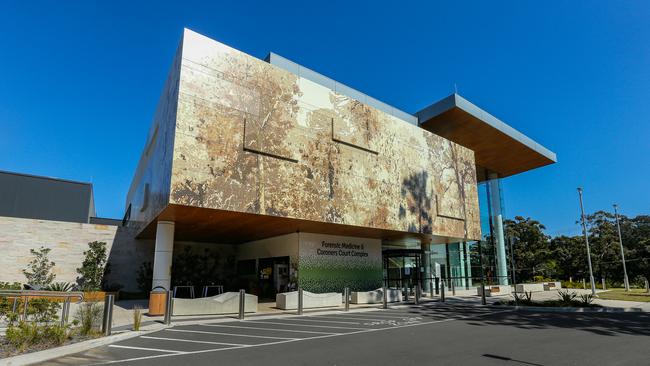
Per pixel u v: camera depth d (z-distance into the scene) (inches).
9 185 1318.9
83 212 1406.3
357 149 812.0
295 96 717.3
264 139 653.9
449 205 1033.5
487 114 1204.5
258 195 630.5
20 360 280.1
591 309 698.8
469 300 941.8
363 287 989.2
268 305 787.4
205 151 581.0
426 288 1218.0
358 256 997.2
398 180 893.2
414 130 973.2
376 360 299.9
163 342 377.1
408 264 1162.6
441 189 1018.1
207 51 615.2
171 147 566.3
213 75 613.3
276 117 679.1
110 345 359.3
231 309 619.8
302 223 743.1
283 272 927.7
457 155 1105.4
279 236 963.3
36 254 932.0
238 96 636.1
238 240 1085.8
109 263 1014.4
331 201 738.2
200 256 1116.5
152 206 712.4
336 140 767.7
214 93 608.1
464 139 1301.7
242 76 649.0
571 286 1669.5
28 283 896.3
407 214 898.1
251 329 468.1
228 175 599.2
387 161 875.4
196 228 828.0
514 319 579.8
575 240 2311.8
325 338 404.5
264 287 1000.9
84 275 951.0
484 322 543.2
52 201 1366.9
